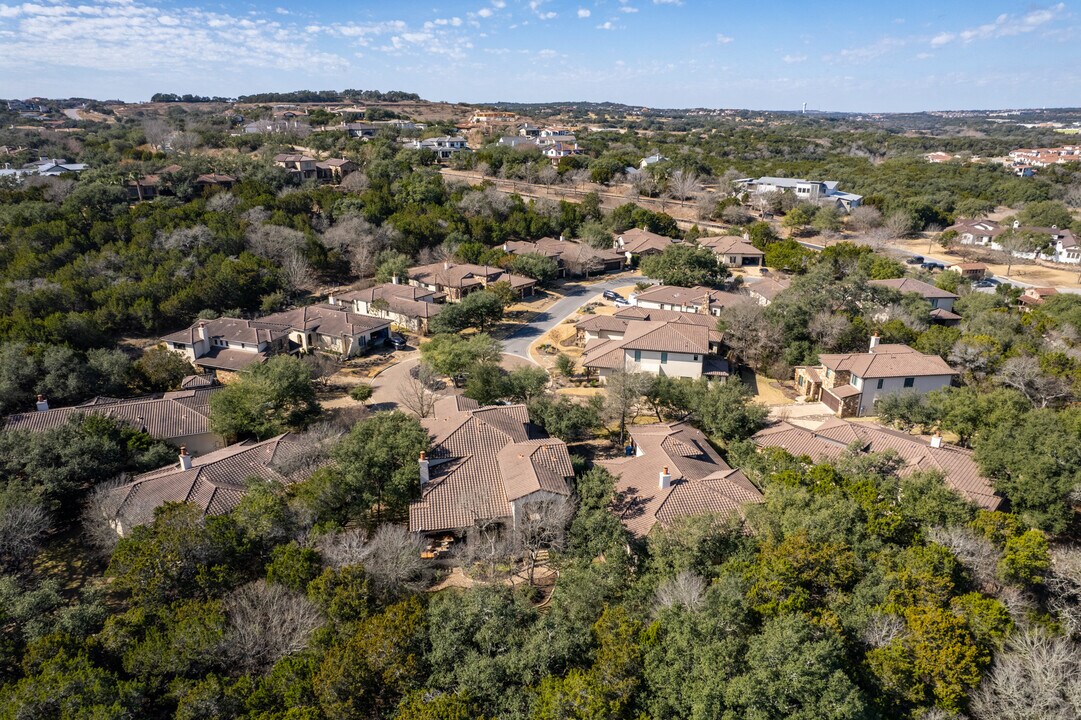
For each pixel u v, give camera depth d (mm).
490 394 55188
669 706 23672
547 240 114438
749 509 33375
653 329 67000
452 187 132625
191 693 25031
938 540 30734
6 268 79875
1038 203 143750
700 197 146375
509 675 25797
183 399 52750
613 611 27203
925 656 24328
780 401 62156
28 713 23922
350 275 103188
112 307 73875
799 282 76625
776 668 22875
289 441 45125
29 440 42094
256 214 100812
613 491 37344
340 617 28703
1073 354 64500
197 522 33750
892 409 52531
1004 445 41062
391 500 38688
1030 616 27781
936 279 90938
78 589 35750
